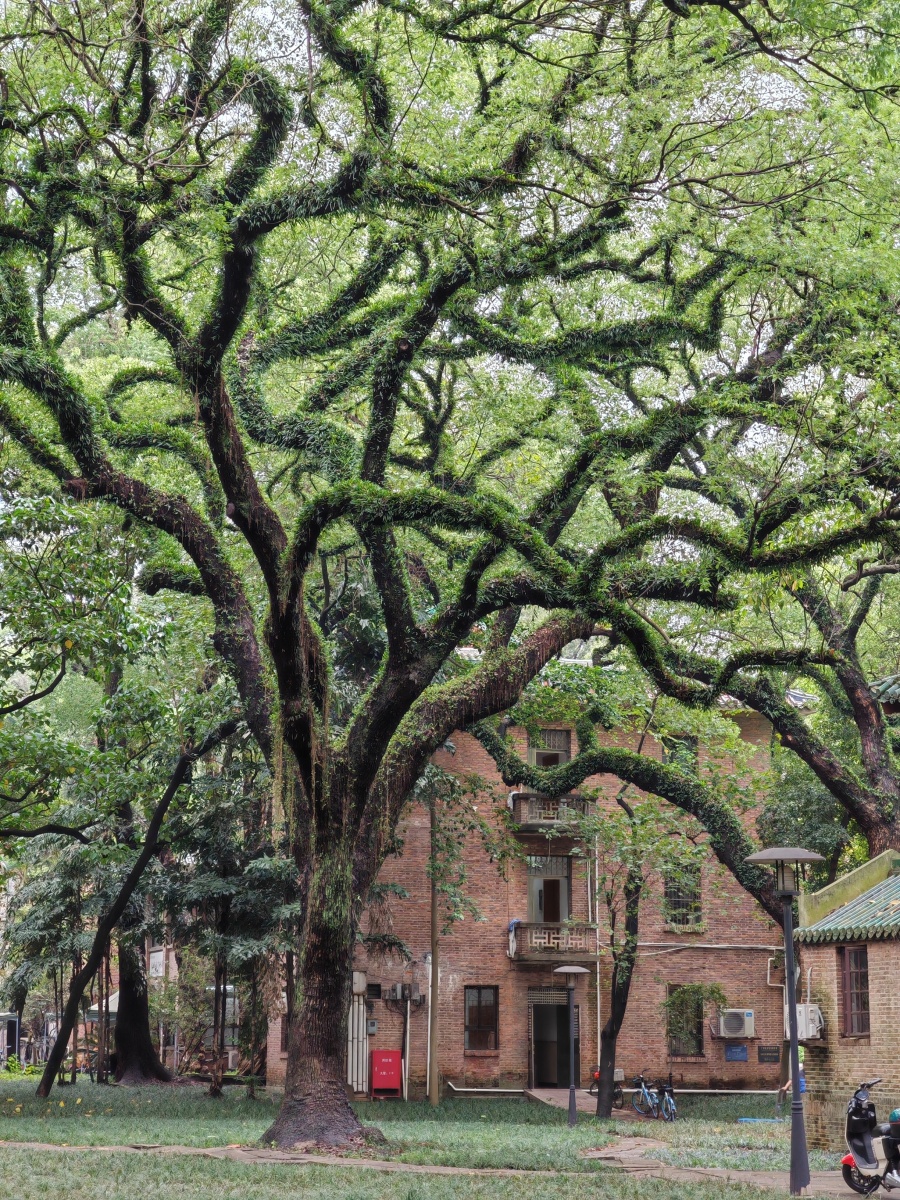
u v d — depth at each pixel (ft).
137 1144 61.57
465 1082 118.42
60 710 121.80
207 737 91.56
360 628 106.32
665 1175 55.36
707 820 81.10
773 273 61.00
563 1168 57.06
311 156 51.62
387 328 63.72
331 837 61.98
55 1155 53.62
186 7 49.21
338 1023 61.87
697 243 61.52
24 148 51.98
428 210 53.47
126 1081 122.83
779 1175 56.59
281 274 67.97
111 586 71.56
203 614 83.25
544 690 94.02
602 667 96.89
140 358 95.71
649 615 80.38
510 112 54.49
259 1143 60.64
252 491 56.85
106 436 61.98
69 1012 97.40
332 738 66.23
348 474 62.64
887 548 65.31
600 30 53.16
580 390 63.31
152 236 52.31
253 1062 106.52
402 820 106.73
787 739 85.20
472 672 68.54
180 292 63.41
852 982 69.21
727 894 113.09
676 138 55.88
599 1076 101.60
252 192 53.06
